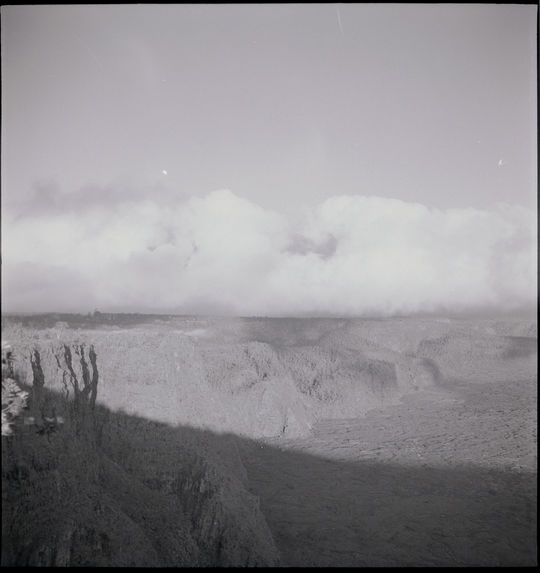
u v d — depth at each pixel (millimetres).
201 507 23984
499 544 28469
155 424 28875
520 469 41000
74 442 21797
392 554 26844
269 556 23859
